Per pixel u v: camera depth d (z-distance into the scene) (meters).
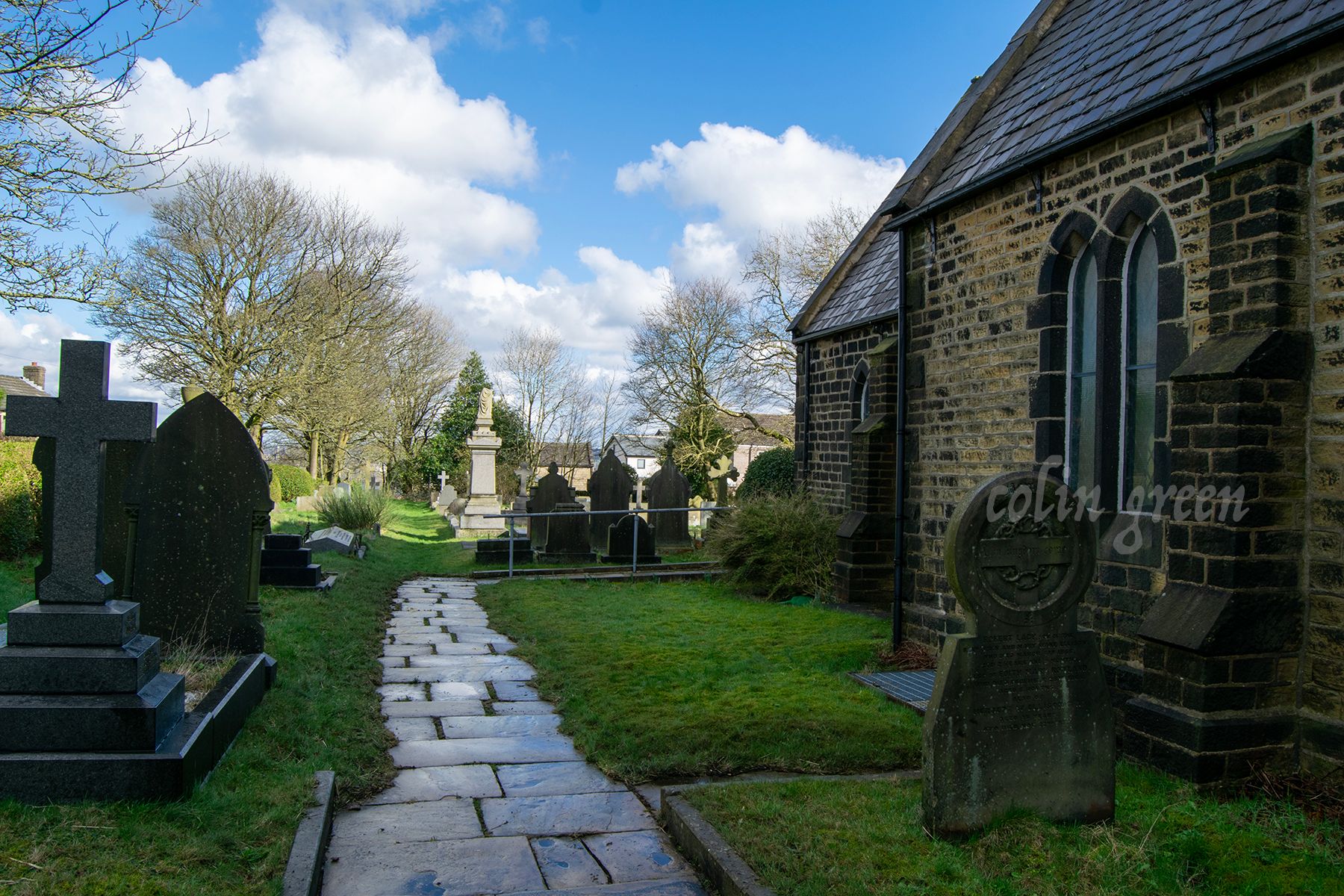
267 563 12.40
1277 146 5.45
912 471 10.32
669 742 6.38
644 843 4.96
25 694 4.50
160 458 7.02
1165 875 4.16
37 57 8.68
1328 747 5.36
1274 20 5.82
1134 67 7.36
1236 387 5.48
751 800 5.12
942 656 4.72
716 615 12.05
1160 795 5.34
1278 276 5.46
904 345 10.48
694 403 39.12
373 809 5.34
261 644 7.10
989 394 8.97
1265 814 5.07
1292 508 5.55
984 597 4.68
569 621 11.46
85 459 4.76
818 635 10.52
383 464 53.78
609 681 8.20
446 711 7.53
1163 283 6.70
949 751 4.60
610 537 17.55
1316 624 5.51
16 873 3.57
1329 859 4.39
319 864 4.32
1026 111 8.95
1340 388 5.33
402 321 39.16
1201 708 5.52
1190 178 6.45
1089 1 9.86
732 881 4.10
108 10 8.81
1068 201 7.79
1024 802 4.73
